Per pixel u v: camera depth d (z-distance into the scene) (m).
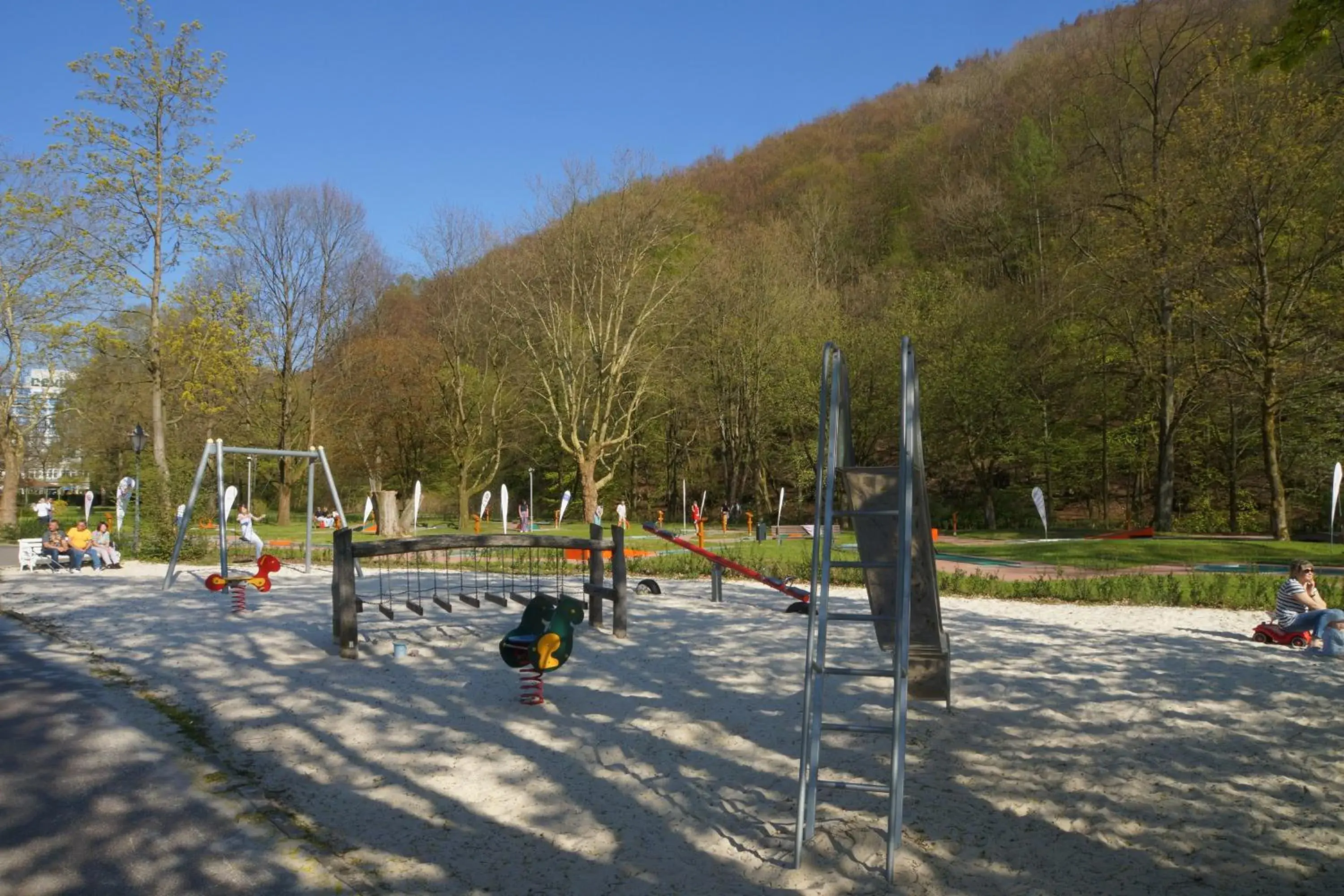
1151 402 39.31
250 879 4.73
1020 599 15.56
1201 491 41.84
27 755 6.66
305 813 5.65
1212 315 28.27
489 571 19.39
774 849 5.05
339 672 9.48
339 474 55.91
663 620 12.83
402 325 53.56
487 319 45.88
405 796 5.93
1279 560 22.02
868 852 4.96
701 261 49.44
